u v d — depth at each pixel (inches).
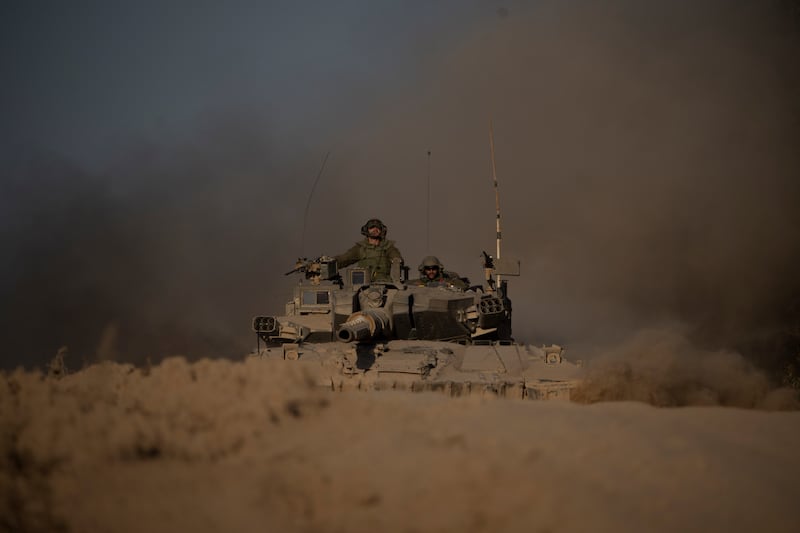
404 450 1105.4
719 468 1094.4
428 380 2736.2
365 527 922.7
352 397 1525.6
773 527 936.9
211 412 1255.5
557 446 1143.0
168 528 924.6
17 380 1482.5
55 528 952.9
